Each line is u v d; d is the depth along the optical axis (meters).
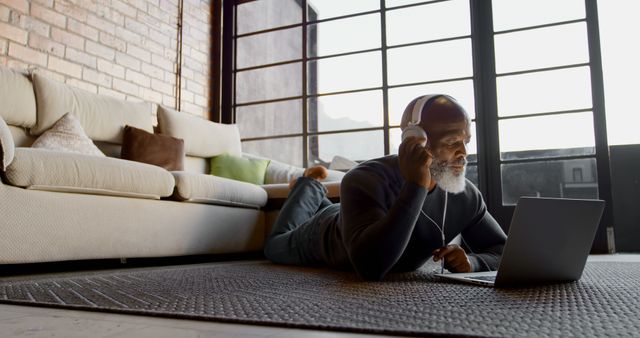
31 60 2.76
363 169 1.34
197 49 4.24
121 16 3.42
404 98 3.91
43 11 2.84
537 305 0.84
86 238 1.77
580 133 3.39
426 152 1.15
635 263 2.09
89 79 3.13
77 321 0.73
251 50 4.50
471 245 1.58
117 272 1.64
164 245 2.09
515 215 1.04
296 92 4.28
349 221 1.27
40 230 1.63
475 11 3.70
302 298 0.95
